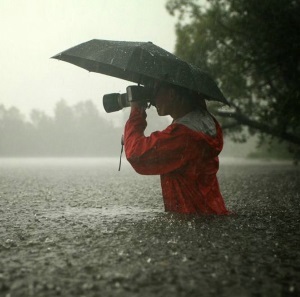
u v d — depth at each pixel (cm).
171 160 1219
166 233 1041
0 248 894
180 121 1228
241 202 1802
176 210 1309
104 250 868
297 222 1270
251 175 3997
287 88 3625
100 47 1315
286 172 4619
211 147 1240
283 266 769
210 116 1283
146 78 1406
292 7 2900
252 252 870
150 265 754
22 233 1065
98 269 727
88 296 594
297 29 2916
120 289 623
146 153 1199
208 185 1298
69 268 733
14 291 614
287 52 3025
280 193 2239
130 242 943
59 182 2994
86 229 1112
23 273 702
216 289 631
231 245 927
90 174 4144
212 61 3872
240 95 3806
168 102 1242
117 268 733
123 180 3244
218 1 3631
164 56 1252
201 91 1229
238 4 3131
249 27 3148
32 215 1393
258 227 1153
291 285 661
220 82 3834
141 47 1259
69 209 1545
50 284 644
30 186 2622
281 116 3262
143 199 1888
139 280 666
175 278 678
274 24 2919
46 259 796
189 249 880
